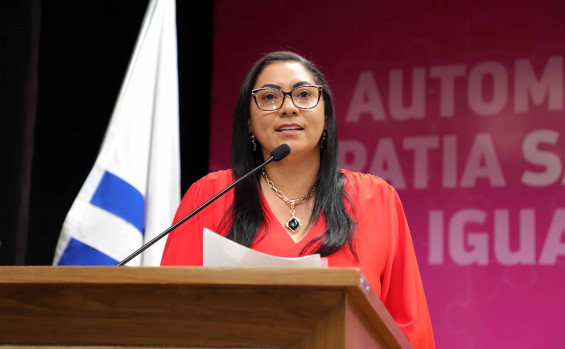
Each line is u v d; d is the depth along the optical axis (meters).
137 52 5.18
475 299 6.11
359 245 3.28
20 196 6.07
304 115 3.31
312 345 1.96
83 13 7.24
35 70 6.17
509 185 6.23
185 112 6.89
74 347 2.12
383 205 3.44
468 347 6.05
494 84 6.44
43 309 2.12
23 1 6.12
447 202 6.34
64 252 4.73
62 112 7.14
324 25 6.91
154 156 5.00
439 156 6.43
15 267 2.08
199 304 2.04
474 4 6.59
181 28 6.93
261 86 3.41
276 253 3.25
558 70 6.33
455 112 6.48
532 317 5.98
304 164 3.44
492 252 6.15
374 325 2.24
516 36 6.46
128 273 2.01
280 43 6.97
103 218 4.80
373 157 6.58
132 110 5.04
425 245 6.31
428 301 6.20
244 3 7.08
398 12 6.76
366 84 6.72
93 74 7.16
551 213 6.11
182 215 3.51
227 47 7.05
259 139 3.40
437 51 6.62
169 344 2.07
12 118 6.09
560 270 5.99
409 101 6.60
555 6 6.43
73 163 7.07
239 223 3.34
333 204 3.32
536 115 6.30
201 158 6.91
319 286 1.92
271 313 2.00
